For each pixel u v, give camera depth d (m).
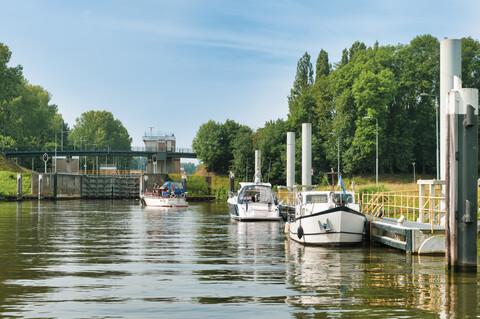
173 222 39.69
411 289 13.37
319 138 104.94
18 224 36.47
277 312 11.10
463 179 14.80
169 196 66.31
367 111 88.25
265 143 107.88
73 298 12.44
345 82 93.38
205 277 15.30
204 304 11.84
